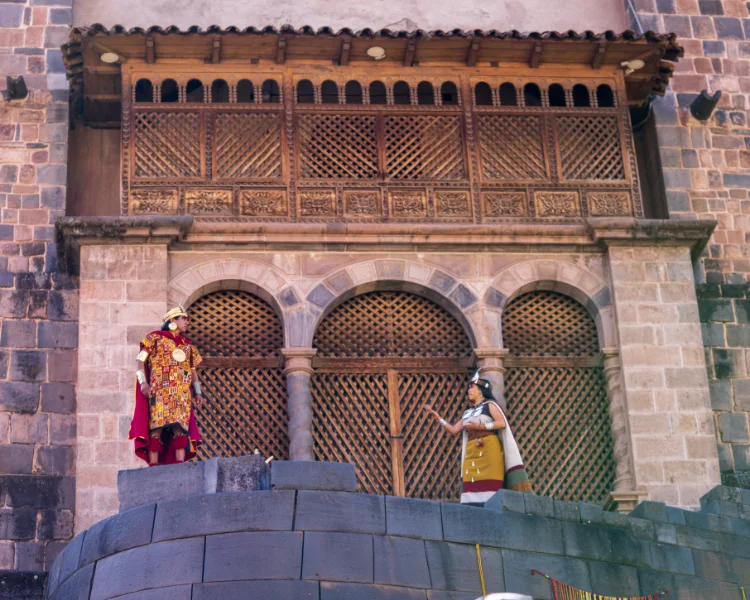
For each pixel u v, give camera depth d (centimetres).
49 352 1844
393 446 1819
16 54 2033
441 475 1820
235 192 1905
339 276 1880
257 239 1875
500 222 1927
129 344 1798
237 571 1229
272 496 1265
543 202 1948
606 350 1875
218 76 1959
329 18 2123
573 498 1833
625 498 1770
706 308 1980
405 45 1950
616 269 1909
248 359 1850
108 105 2009
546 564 1326
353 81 2014
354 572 1244
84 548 1311
